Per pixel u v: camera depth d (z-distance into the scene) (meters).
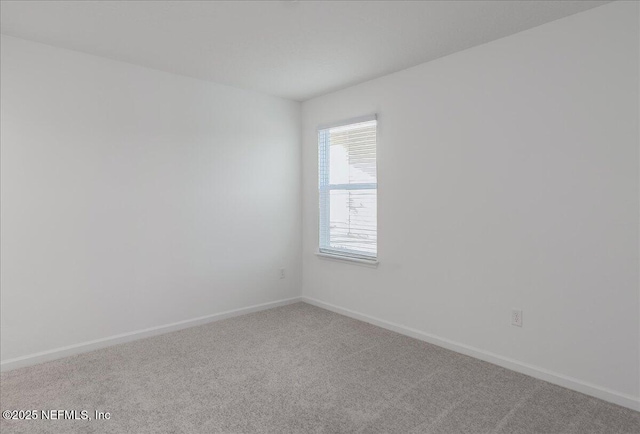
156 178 3.31
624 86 2.14
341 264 3.96
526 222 2.56
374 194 3.61
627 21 2.12
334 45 2.77
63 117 2.83
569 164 2.36
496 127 2.69
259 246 4.07
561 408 2.16
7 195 2.62
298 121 4.36
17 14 2.31
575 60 2.31
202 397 2.28
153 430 1.96
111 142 3.06
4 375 2.56
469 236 2.87
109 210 3.06
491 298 2.76
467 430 1.95
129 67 3.13
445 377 2.54
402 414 2.10
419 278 3.23
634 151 2.12
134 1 2.16
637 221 2.12
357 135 3.76
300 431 1.95
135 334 3.21
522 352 2.60
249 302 4.01
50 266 2.80
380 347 3.06
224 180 3.75
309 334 3.37
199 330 3.47
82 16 2.34
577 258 2.34
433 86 3.07
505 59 2.63
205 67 3.23
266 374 2.58
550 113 2.43
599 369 2.27
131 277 3.19
